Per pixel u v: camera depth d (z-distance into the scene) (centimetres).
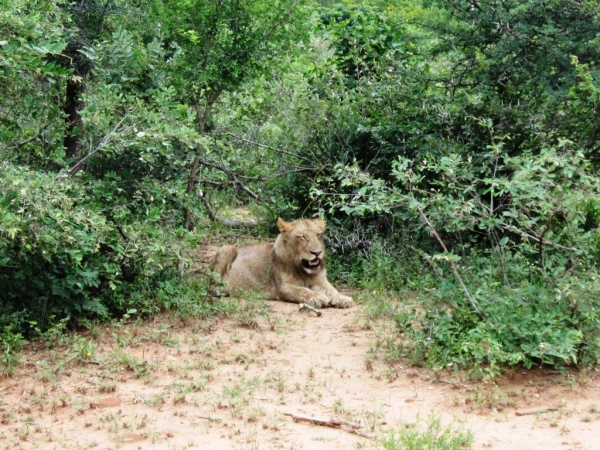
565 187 748
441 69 1205
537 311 702
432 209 791
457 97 1091
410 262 1041
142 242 855
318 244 979
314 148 1191
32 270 809
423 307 767
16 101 895
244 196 1400
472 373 691
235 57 1162
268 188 1223
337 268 1093
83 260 832
